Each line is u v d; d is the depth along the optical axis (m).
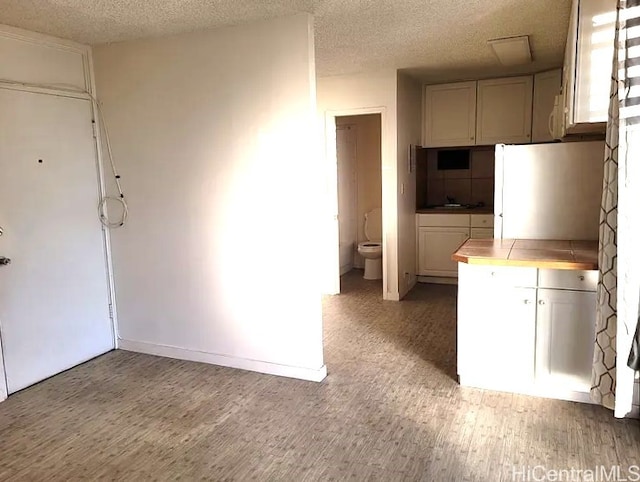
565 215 3.61
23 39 3.38
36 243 3.53
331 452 2.60
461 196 6.38
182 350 3.95
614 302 2.61
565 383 3.03
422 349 4.00
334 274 5.72
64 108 3.69
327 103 5.39
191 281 3.81
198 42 3.50
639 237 2.41
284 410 3.06
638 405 2.79
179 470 2.48
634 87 2.29
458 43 3.95
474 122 5.73
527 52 4.28
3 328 3.32
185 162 3.69
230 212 3.58
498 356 3.17
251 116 3.41
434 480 2.34
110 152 3.97
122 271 4.10
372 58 4.49
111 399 3.28
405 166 5.47
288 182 3.37
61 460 2.60
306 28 3.14
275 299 3.53
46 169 3.58
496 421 2.85
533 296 3.01
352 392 3.28
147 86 3.73
